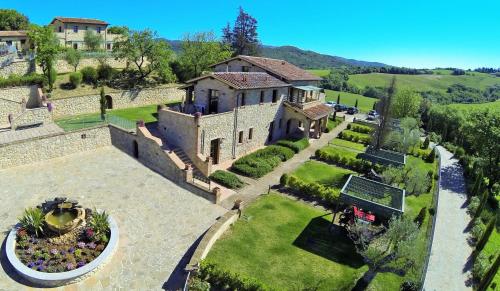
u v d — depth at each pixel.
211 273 18.30
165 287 18.06
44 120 36.31
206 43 64.62
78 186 26.88
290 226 24.95
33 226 20.19
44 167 29.17
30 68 45.69
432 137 62.69
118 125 34.53
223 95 35.56
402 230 19.81
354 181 27.39
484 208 34.84
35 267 17.91
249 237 23.00
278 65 49.16
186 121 31.66
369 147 42.34
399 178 33.75
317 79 51.72
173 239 21.98
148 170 30.89
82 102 43.22
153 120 42.41
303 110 44.34
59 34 67.38
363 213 25.00
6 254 18.73
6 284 17.16
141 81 55.28
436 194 34.88
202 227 23.55
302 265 20.81
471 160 47.72
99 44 66.69
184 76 63.34
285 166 36.94
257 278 19.11
